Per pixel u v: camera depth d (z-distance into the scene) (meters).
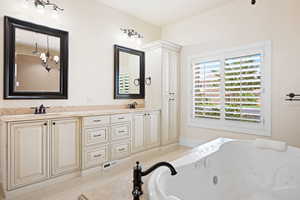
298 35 2.53
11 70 2.29
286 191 1.82
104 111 2.94
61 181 2.28
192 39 3.81
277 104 2.71
